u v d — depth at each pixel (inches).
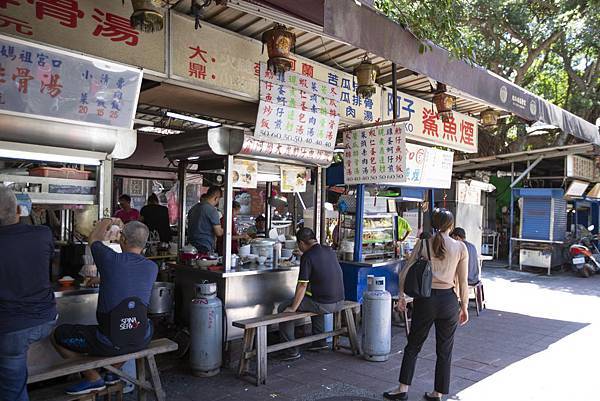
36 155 133.6
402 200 268.5
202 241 202.4
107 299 119.9
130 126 143.2
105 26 135.6
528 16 459.2
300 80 187.6
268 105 176.4
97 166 147.3
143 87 173.8
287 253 211.0
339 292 177.8
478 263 269.7
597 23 430.3
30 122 127.5
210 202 206.8
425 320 138.8
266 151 182.1
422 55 149.9
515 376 165.8
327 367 172.4
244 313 183.5
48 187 139.3
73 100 130.9
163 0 116.7
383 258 246.7
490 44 491.2
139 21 115.6
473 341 211.2
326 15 110.7
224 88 163.3
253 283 187.5
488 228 537.6
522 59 522.9
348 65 211.2
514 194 460.8
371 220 247.1
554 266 446.0
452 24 178.1
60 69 127.3
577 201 491.2
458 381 160.9
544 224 442.0
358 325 225.9
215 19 162.9
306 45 187.3
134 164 297.1
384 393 145.4
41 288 105.4
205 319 160.4
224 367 171.5
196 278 188.4
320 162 205.5
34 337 103.8
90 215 149.4
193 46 154.8
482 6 451.5
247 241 231.5
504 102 195.0
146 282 125.5
